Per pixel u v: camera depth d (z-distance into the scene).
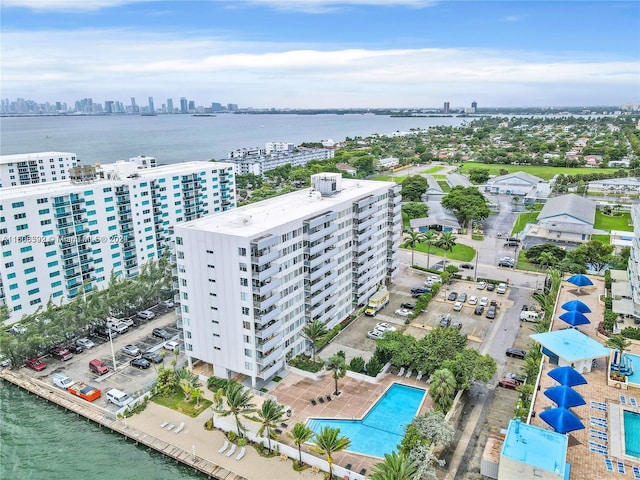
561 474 59.25
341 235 111.75
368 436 77.81
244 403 76.81
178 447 77.25
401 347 95.44
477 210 195.75
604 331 104.69
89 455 77.69
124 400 87.62
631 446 71.06
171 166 184.75
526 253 158.75
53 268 126.69
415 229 198.50
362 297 123.25
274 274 88.94
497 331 113.25
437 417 71.81
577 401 74.44
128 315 123.00
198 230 86.81
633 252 116.69
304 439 70.00
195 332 94.56
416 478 61.22
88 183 138.50
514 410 83.94
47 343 102.50
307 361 99.50
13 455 78.06
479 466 70.75
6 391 95.25
